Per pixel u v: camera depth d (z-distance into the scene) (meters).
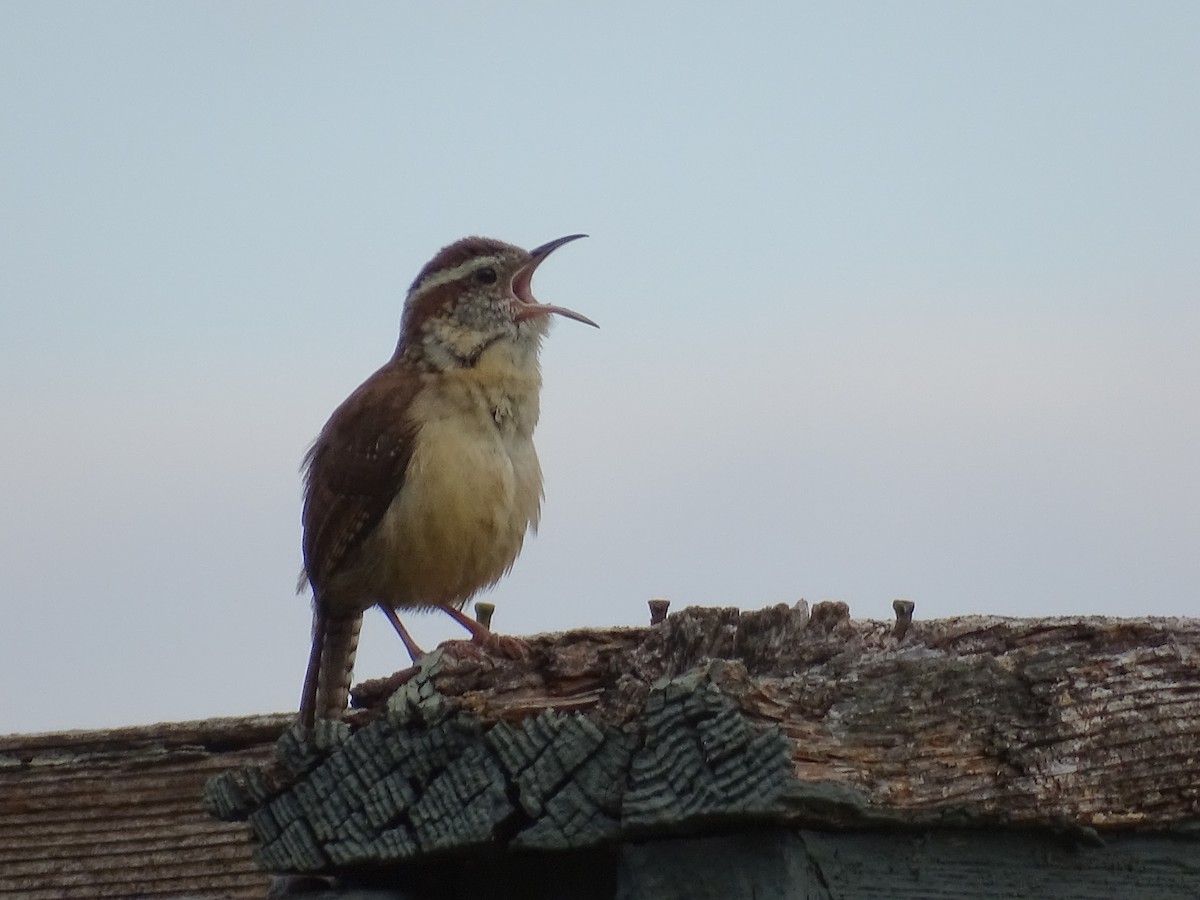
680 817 6.17
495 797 6.72
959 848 6.54
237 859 8.48
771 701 6.21
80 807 8.69
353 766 7.16
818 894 6.25
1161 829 6.83
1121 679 6.79
